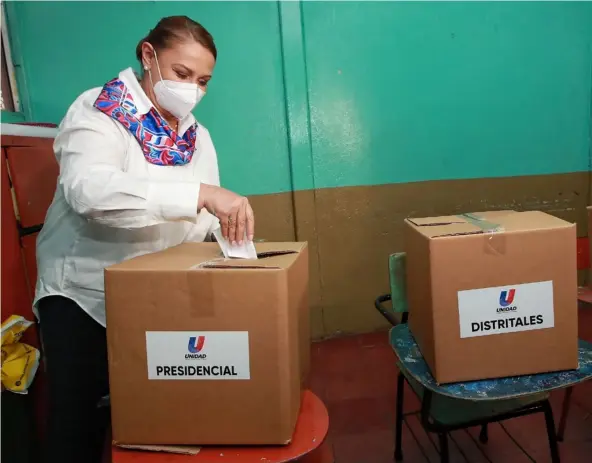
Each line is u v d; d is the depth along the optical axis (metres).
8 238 1.34
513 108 2.41
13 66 2.01
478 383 1.04
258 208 2.31
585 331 2.21
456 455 1.53
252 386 0.82
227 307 0.79
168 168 1.16
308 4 2.17
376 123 2.32
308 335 1.06
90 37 2.06
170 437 0.84
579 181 2.53
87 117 1.02
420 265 1.09
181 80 1.12
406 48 2.28
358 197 2.37
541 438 1.60
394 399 1.89
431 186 2.41
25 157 1.45
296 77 2.21
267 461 0.81
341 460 1.54
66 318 1.10
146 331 0.81
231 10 2.14
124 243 1.11
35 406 1.40
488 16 2.31
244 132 2.24
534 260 1.00
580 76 2.44
